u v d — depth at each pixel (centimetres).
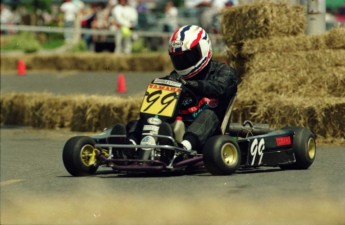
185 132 2911
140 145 2802
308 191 2502
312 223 2086
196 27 3092
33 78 7956
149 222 2144
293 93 4241
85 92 6625
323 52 4272
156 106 2933
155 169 2827
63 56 8794
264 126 3231
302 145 3089
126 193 2544
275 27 4488
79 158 2945
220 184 2673
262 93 4216
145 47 9931
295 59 4319
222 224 2102
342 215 2158
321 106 3891
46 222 2192
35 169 3384
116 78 7800
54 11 11700
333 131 3906
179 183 2722
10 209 2386
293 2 4562
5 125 5353
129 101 4697
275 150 3041
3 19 11431
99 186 2720
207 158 2838
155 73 8288
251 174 2936
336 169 3073
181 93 2959
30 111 5184
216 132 3033
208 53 3064
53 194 2605
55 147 4194
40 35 10931
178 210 2258
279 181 2731
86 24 10275
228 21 4594
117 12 9400
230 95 3050
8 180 3056
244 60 4528
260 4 4466
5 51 10156
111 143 3020
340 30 4291
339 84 4188
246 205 2292
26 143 4400
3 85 7338
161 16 10594
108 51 10006
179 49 3028
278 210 2220
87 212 2284
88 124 4862
